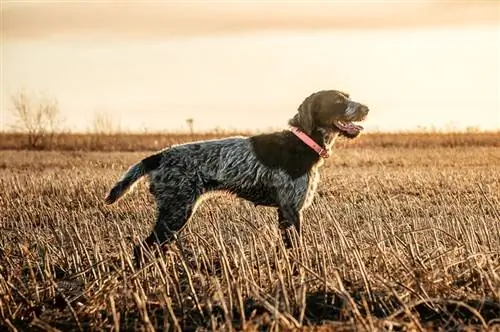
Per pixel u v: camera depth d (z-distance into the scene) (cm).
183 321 889
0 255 1272
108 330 881
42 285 1051
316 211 1619
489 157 4047
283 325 818
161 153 1259
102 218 1569
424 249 1200
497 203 1853
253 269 1039
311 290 982
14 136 6316
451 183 2473
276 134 1263
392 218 1664
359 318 790
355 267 1048
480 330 826
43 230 1523
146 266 976
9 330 876
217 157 1246
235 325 867
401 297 913
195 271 1105
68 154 4962
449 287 958
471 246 1152
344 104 1243
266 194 1257
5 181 2627
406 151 4572
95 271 1118
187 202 1236
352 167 3478
